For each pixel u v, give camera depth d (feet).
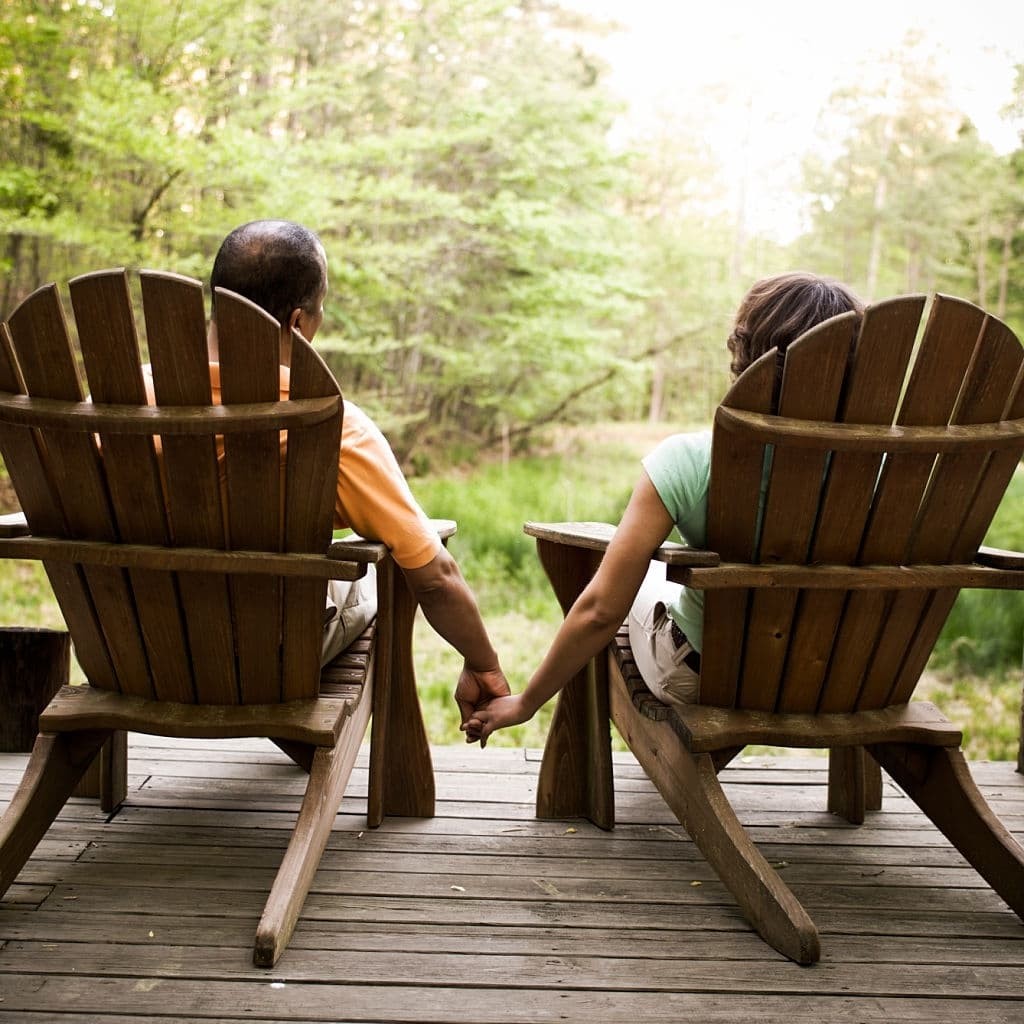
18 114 26.32
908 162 40.29
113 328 5.16
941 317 5.21
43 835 6.09
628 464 37.86
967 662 18.58
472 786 8.10
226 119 30.14
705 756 6.07
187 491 5.47
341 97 32.01
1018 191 38.65
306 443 5.33
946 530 5.83
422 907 6.00
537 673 6.22
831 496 5.52
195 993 5.01
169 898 6.01
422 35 33.50
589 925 5.84
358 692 6.30
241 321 5.12
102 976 5.15
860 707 6.31
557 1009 4.97
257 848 6.76
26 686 8.48
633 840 7.13
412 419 33.63
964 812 6.12
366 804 7.65
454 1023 4.83
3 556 5.60
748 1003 5.06
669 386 40.70
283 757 8.57
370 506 5.86
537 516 31.48
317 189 27.40
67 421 5.25
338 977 5.19
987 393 5.48
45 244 29.04
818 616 5.86
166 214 28.25
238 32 29.60
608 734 7.29
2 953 5.35
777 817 7.65
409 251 29.25
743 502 5.49
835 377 5.22
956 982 5.30
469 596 6.33
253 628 5.80
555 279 31.73
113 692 6.25
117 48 28.84
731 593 5.77
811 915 6.06
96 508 5.61
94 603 5.91
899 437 5.29
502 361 33.86
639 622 6.79
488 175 32.32
